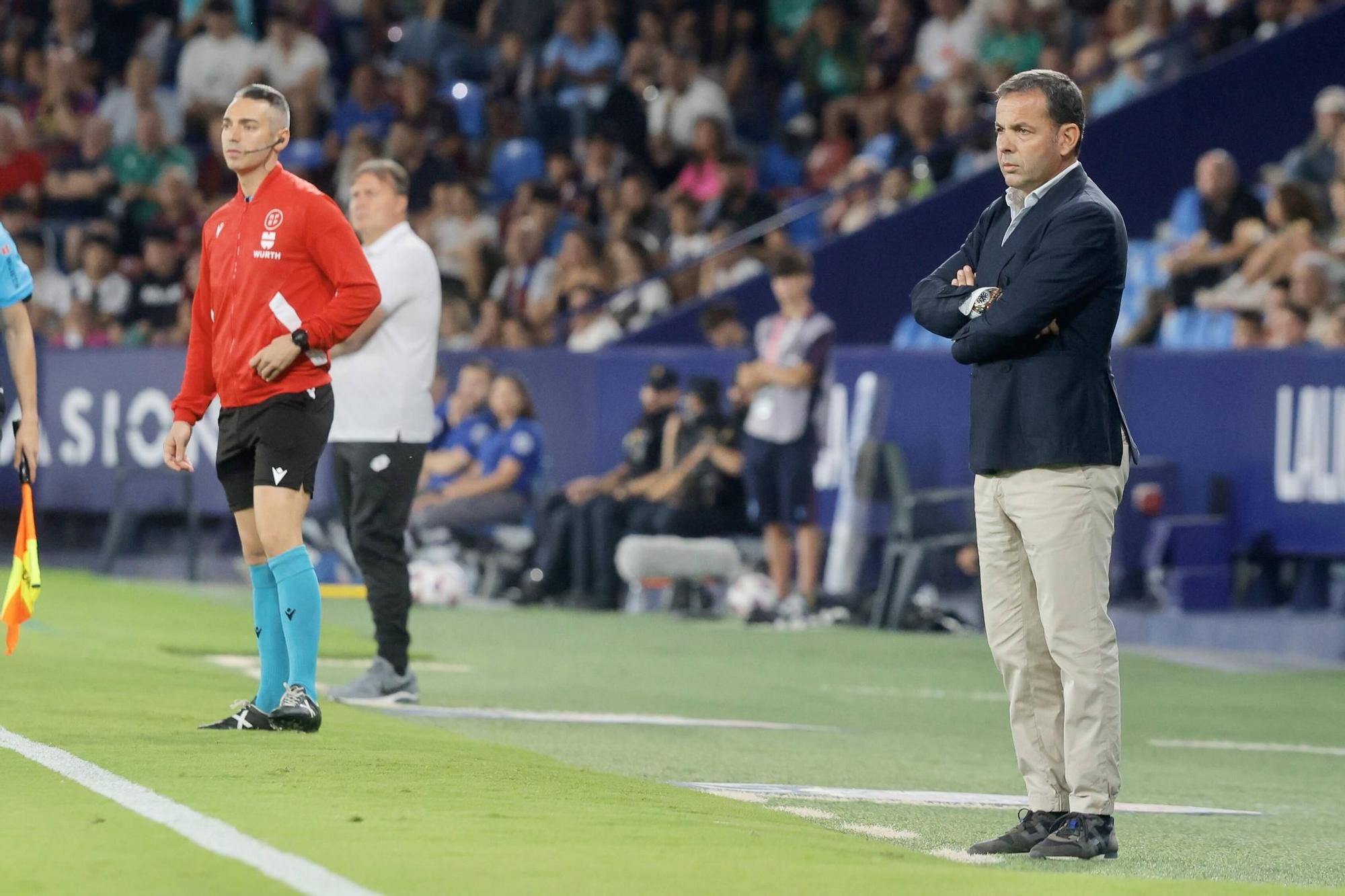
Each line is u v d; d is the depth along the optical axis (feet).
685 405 167.43
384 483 92.02
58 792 56.18
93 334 216.74
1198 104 197.67
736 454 164.25
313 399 73.97
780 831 56.59
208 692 87.56
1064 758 59.16
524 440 171.12
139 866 45.75
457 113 245.45
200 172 243.40
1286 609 153.07
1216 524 152.97
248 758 64.85
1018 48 222.28
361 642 125.80
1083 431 57.77
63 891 43.06
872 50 238.68
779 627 153.99
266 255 73.41
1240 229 176.04
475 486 170.09
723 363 174.09
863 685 116.06
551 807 58.03
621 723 90.48
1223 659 138.72
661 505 165.17
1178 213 191.62
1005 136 58.75
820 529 166.09
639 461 169.17
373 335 92.53
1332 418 149.48
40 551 190.70
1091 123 195.83
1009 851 58.13
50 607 136.46
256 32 258.98
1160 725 103.14
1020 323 57.16
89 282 220.84
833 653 134.41
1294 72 198.08
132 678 90.79
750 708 101.35
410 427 92.48
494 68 253.24
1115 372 157.89
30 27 266.57
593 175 230.27
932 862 53.06
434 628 142.72
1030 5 223.30
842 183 220.84
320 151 244.63
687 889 45.68
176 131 249.55
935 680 120.37
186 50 250.57
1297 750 94.27
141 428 185.88
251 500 75.46
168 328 218.18
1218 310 172.45
